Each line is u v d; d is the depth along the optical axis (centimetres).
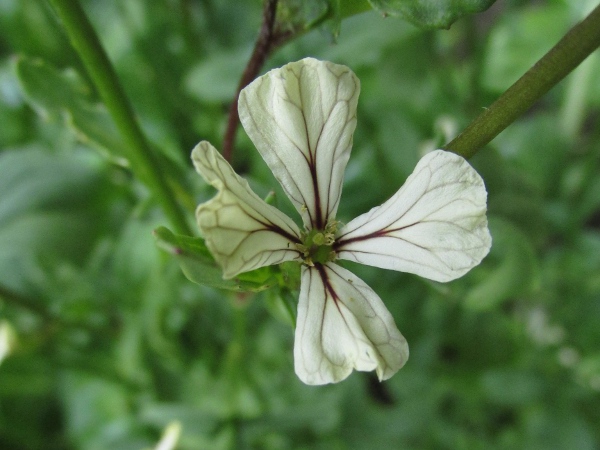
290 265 5
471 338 10
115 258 9
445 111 10
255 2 11
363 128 9
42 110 6
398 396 10
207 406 9
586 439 9
